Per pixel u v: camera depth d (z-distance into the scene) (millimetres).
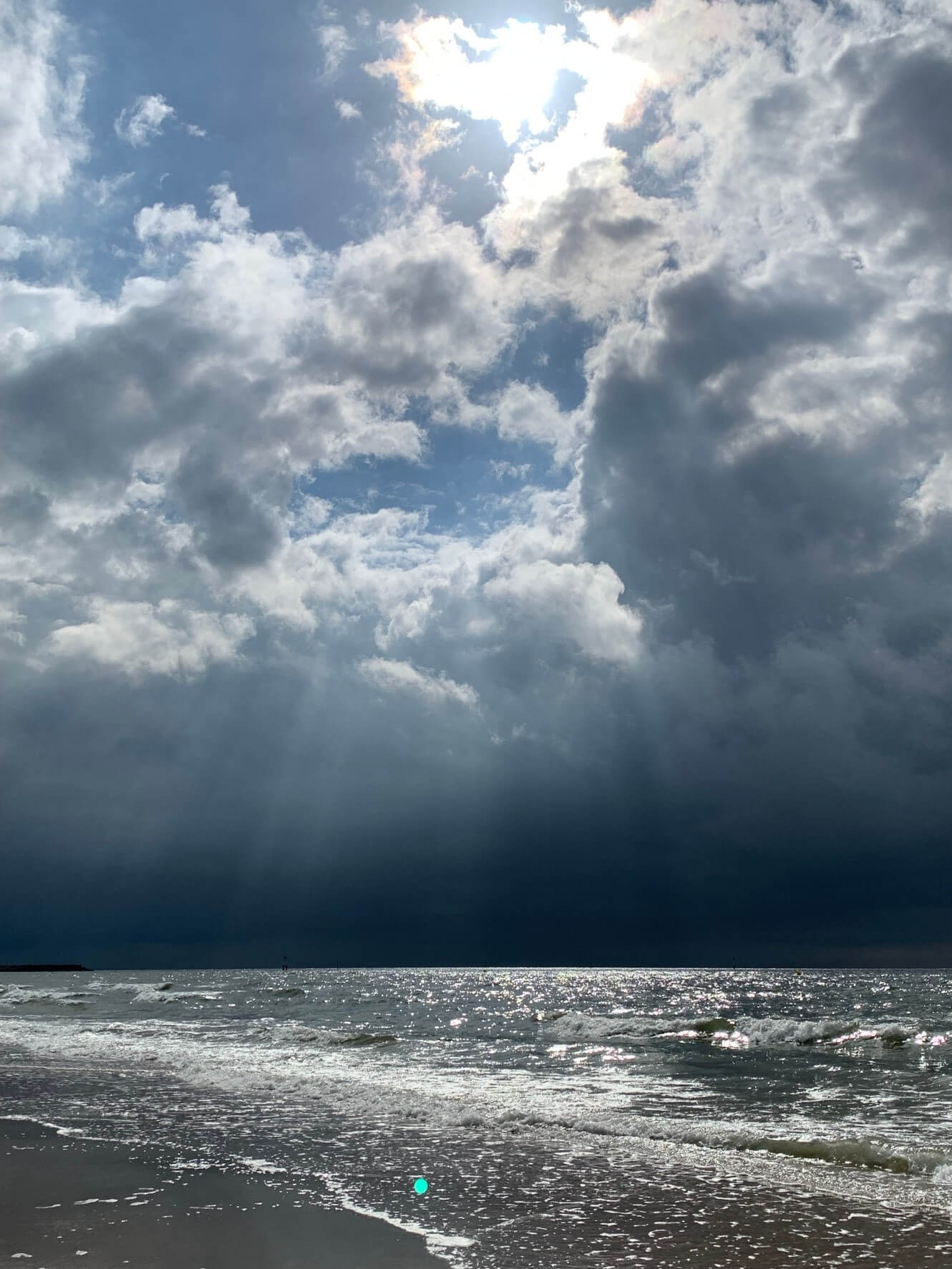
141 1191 11586
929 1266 8625
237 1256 8992
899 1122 17141
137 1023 46438
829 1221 10148
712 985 121750
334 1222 10172
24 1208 10820
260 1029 41406
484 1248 9281
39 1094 20422
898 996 83688
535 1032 40062
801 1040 36219
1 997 75938
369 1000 73750
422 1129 15805
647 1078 24031
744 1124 16844
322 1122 16516
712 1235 9656
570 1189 11664
